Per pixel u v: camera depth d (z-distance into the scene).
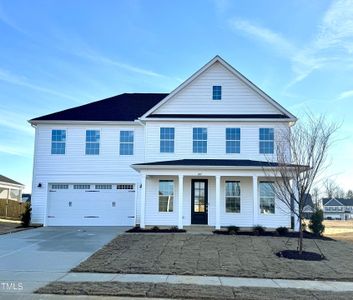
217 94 23.92
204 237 18.06
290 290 9.64
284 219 22.09
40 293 8.98
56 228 22.92
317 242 17.72
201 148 23.36
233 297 8.88
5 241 17.25
